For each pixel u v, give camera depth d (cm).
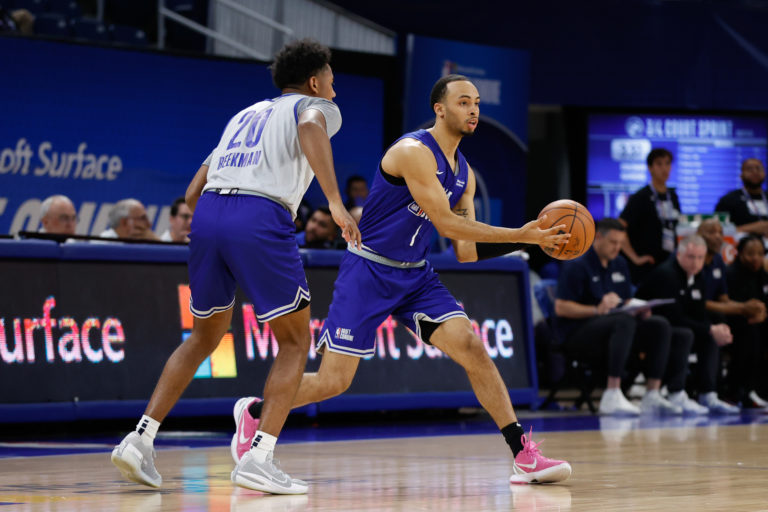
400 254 976
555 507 741
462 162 985
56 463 1078
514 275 1898
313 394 983
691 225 2444
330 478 942
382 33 2895
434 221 936
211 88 2541
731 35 3441
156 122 2478
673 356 2114
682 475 966
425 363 1767
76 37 2756
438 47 2850
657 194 2650
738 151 3350
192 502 765
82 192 2391
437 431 1592
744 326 2325
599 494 823
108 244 1538
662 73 3400
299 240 2147
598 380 2059
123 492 830
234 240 838
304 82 902
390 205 967
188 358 874
